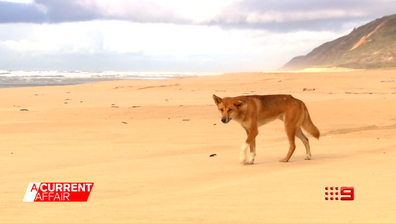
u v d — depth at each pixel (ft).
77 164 28.07
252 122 28.99
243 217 14.84
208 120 50.52
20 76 223.51
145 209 16.35
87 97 85.15
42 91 99.19
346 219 14.30
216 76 163.43
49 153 31.89
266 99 29.68
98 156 30.91
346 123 47.42
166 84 124.47
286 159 29.04
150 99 81.41
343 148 33.53
